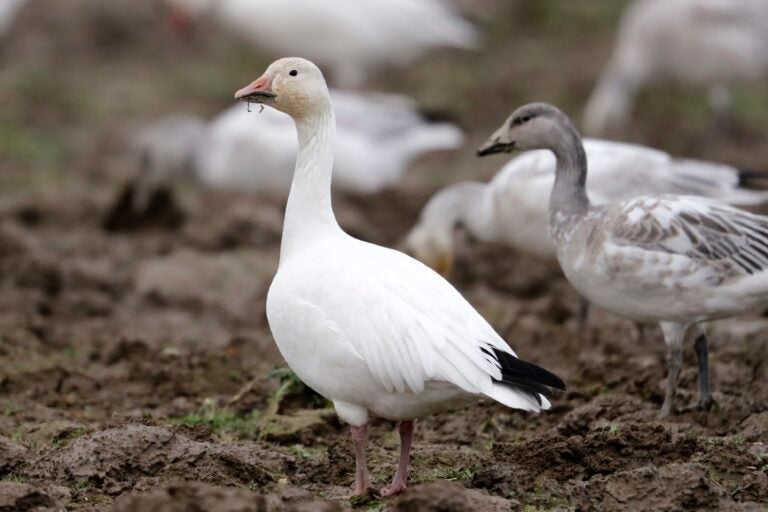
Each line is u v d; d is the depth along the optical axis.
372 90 26.27
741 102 25.48
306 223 8.61
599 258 10.19
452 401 7.94
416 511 7.37
